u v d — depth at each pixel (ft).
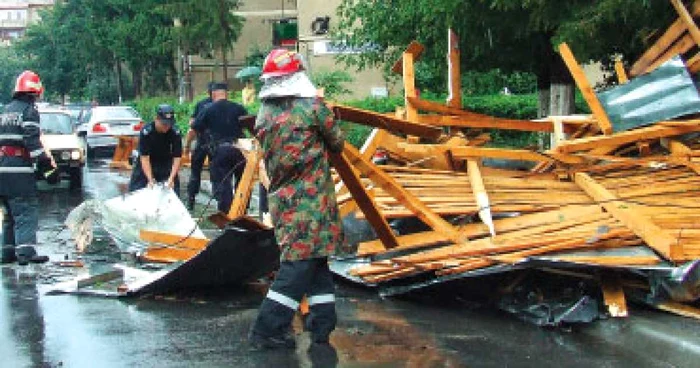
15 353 19.81
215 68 144.05
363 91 92.99
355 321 22.33
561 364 18.70
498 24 40.50
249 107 81.30
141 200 31.32
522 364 18.67
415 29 47.80
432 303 24.36
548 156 27.81
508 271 22.90
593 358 19.10
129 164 77.97
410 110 31.58
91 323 22.48
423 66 68.49
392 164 30.35
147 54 151.02
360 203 22.33
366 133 57.26
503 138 55.01
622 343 20.02
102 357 19.42
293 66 18.75
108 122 84.79
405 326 21.81
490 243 23.30
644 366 18.53
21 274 29.25
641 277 21.97
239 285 26.61
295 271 18.95
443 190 26.43
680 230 22.17
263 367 18.38
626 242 22.03
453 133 32.83
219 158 36.27
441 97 69.41
